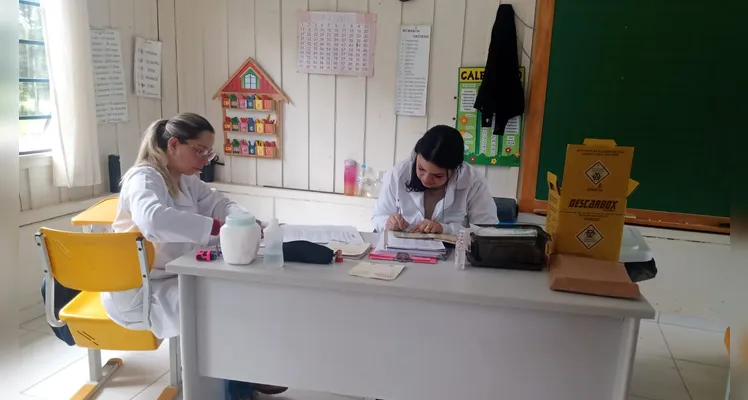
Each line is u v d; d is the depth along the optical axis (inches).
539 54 116.3
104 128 121.0
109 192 123.2
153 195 71.1
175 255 76.7
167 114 138.9
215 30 135.3
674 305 118.0
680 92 110.0
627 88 112.7
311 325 60.6
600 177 58.2
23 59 105.4
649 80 111.3
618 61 112.3
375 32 124.9
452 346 57.4
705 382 96.2
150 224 67.9
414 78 124.2
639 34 110.3
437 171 74.7
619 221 59.1
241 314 62.3
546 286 56.0
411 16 122.2
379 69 126.3
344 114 130.8
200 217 70.7
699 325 117.6
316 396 88.2
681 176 112.7
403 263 63.0
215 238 72.7
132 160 129.6
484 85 116.9
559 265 57.2
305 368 62.1
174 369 85.6
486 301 53.2
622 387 53.1
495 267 61.6
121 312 72.4
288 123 135.1
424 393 59.5
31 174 105.7
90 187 119.0
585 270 55.6
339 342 60.3
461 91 122.0
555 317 54.2
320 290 59.2
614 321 53.1
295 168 137.2
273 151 136.1
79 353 97.8
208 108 139.5
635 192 115.8
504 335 55.9
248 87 134.8
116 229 76.2
